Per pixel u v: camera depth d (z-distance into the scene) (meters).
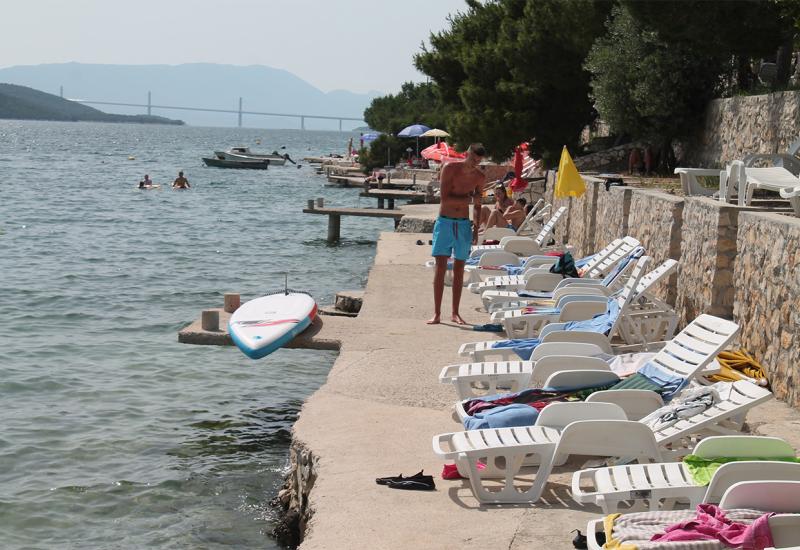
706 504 4.75
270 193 59.97
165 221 41.28
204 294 22.42
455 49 39.06
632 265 12.52
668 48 26.52
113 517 8.69
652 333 10.84
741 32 22.12
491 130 33.88
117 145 163.62
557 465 6.75
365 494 6.24
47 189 58.78
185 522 8.53
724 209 10.09
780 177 11.82
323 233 37.81
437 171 56.19
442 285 12.38
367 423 7.98
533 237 21.98
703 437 6.73
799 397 7.95
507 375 8.05
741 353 9.21
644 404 6.93
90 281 24.30
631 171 29.50
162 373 14.14
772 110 20.05
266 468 9.97
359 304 15.16
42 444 10.72
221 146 171.75
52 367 14.49
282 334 11.30
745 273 9.49
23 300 21.12
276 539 8.03
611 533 4.66
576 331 9.30
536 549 5.25
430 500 6.11
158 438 11.00
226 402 12.58
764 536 4.30
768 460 5.48
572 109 33.94
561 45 32.12
